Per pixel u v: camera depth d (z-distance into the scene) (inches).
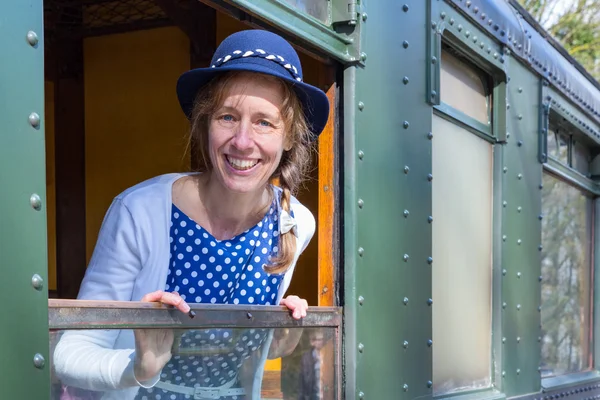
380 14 88.8
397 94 92.6
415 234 96.3
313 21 76.3
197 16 125.5
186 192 62.5
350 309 82.2
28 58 44.5
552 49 160.2
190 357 58.3
